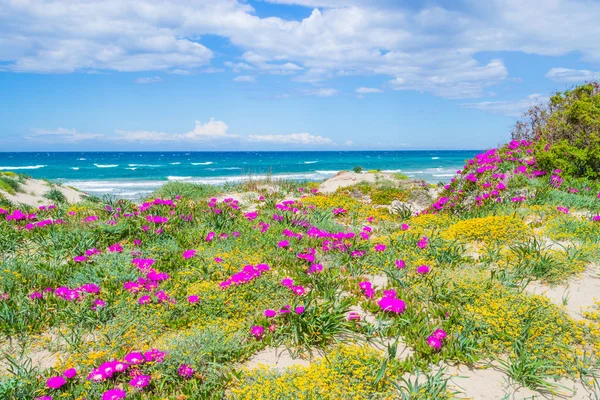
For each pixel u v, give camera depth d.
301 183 18.09
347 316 5.72
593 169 13.50
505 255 7.39
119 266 6.93
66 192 24.88
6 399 3.98
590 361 4.69
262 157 135.12
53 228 8.47
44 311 5.61
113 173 64.19
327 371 4.32
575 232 8.38
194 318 5.48
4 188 20.53
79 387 4.19
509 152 15.00
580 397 4.27
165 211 10.23
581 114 14.04
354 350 4.67
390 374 4.40
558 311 5.44
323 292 6.19
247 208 12.19
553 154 13.49
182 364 4.39
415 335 5.14
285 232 8.50
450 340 5.00
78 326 5.37
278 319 5.47
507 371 4.66
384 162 97.06
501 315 5.30
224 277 6.64
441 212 11.61
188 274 6.75
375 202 14.03
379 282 6.91
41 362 4.76
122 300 5.77
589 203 10.62
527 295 5.91
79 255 7.58
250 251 7.79
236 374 4.41
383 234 9.62
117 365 4.35
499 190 11.70
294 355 4.88
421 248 7.92
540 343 4.92
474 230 8.49
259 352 5.02
